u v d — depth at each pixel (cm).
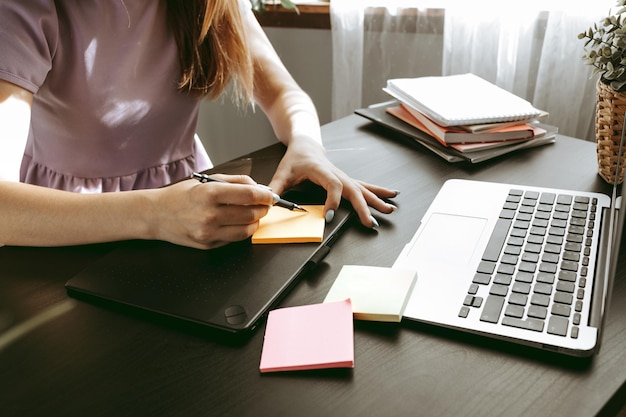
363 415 48
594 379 51
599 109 82
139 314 61
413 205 81
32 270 69
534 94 156
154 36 100
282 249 70
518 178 87
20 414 50
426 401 49
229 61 106
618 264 65
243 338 58
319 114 200
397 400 50
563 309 57
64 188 103
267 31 192
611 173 83
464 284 62
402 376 52
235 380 53
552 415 47
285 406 50
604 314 51
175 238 71
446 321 57
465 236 71
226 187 69
